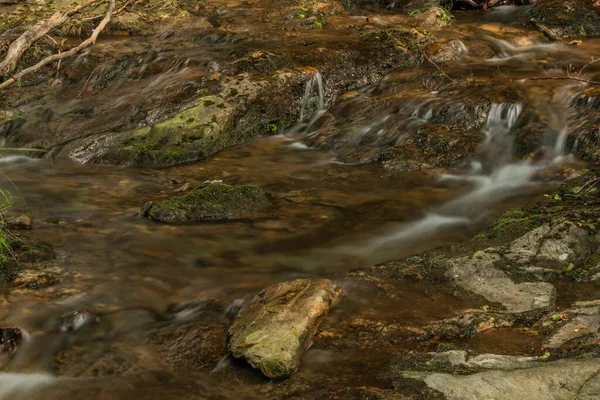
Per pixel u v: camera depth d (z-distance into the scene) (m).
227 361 3.99
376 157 7.68
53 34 11.12
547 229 5.36
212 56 9.84
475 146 7.60
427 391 3.51
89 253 5.36
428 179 7.12
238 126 8.48
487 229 5.97
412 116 8.48
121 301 4.68
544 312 4.40
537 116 8.00
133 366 3.97
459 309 4.55
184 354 4.09
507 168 7.32
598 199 6.02
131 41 11.12
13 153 7.96
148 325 4.41
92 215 6.15
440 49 10.27
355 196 6.75
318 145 8.28
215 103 8.36
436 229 6.01
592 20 12.15
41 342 4.17
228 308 4.61
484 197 6.71
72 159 7.77
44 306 4.55
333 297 4.59
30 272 4.95
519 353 3.95
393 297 4.73
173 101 8.84
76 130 8.57
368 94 9.36
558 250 5.11
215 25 11.84
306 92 9.17
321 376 3.81
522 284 4.78
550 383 3.45
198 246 5.59
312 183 7.11
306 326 4.17
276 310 4.30
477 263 5.07
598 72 9.37
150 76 9.79
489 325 4.29
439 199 6.68
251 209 6.35
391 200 6.65
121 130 8.44
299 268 5.25
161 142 7.88
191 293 4.83
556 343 3.97
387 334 4.24
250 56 9.45
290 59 9.55
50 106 9.18
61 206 6.36
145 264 5.23
